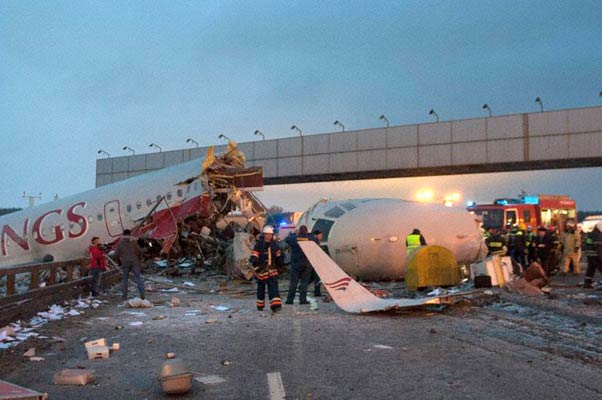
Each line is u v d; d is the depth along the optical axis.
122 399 5.65
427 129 36.78
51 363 7.35
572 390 5.70
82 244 24.62
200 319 11.20
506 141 34.50
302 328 9.84
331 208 20.30
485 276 14.49
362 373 6.52
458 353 7.54
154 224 23.73
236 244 20.75
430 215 18.44
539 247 19.69
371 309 11.19
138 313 12.20
